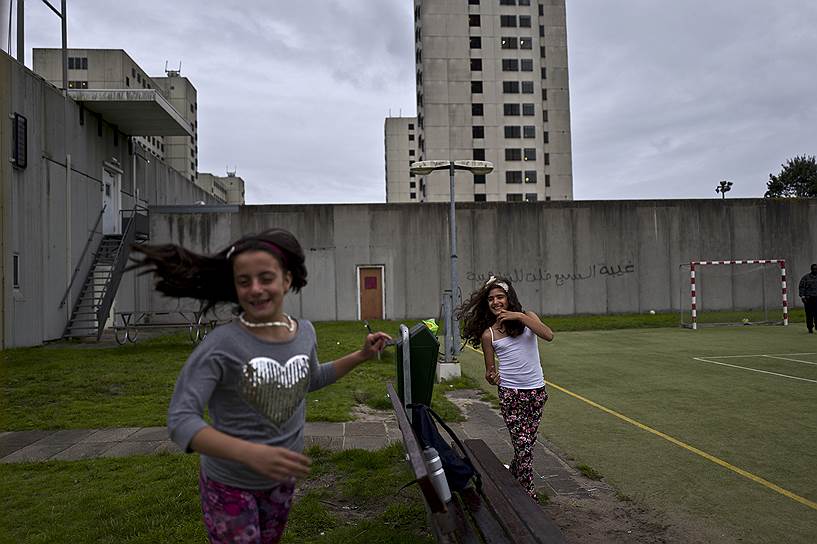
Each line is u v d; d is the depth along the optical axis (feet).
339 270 81.97
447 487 11.09
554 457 18.75
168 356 42.22
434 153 229.45
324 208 82.02
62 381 31.83
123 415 24.36
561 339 56.90
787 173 226.17
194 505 13.78
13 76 48.73
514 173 234.79
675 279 85.87
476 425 23.13
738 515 13.84
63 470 17.19
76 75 227.81
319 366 8.12
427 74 230.68
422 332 13.87
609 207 85.46
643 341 54.70
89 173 63.82
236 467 6.87
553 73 251.60
